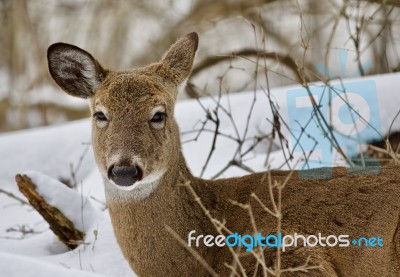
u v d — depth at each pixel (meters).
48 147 15.24
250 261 9.14
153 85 9.37
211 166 13.22
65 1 25.86
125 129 9.02
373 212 9.13
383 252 9.03
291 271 8.93
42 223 12.92
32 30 23.88
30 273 7.47
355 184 9.41
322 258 9.05
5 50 24.22
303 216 9.27
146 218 9.28
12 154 15.31
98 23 24.73
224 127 13.90
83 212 11.66
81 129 15.54
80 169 14.81
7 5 24.25
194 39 10.00
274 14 21.53
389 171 9.57
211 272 9.01
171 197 9.32
